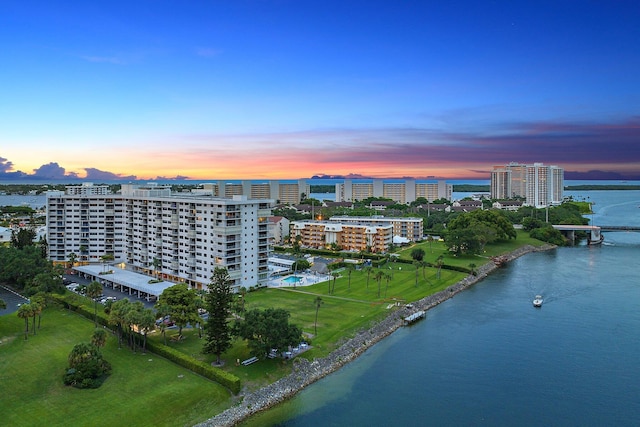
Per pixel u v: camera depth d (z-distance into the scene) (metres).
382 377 121.62
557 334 151.00
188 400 102.00
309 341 134.75
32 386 107.06
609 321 162.88
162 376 112.69
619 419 102.81
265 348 117.50
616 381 119.31
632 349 138.38
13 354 124.62
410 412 104.88
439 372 124.50
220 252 185.88
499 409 106.56
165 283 188.25
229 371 116.38
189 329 146.25
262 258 199.12
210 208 188.38
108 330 144.25
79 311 160.88
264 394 108.69
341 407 106.62
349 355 133.12
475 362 130.62
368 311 166.12
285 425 99.31
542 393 113.62
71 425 92.00
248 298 181.62
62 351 126.88
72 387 106.62
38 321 151.50
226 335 121.38
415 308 176.00
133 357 124.00
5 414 95.62
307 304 174.25
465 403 109.00
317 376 120.44
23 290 191.50
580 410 106.38
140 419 95.06
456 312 175.88
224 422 98.31
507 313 173.75
